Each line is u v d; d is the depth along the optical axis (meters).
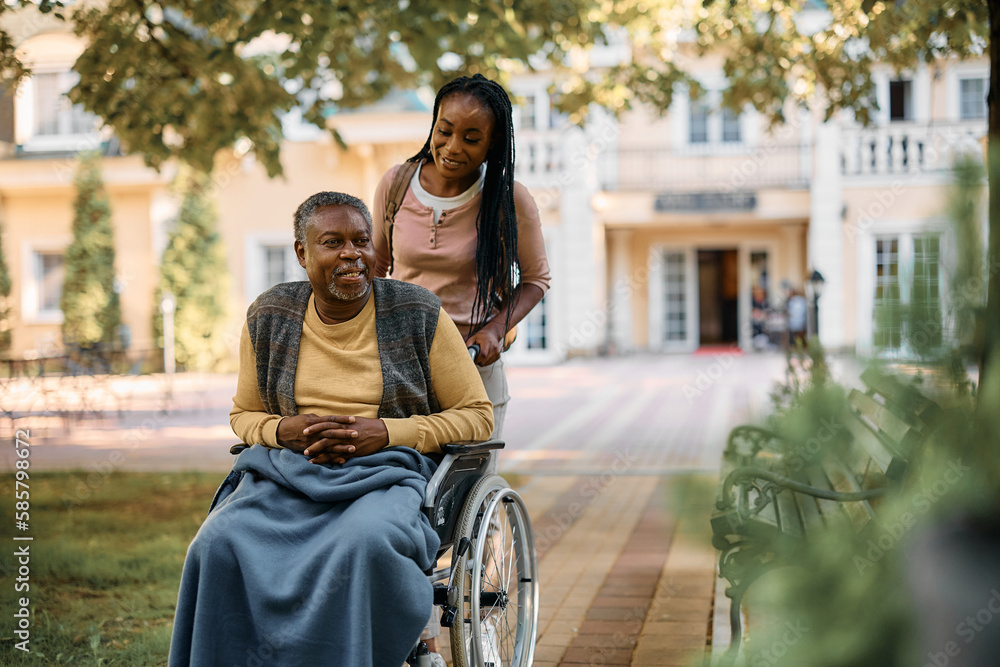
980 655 0.72
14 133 7.50
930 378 0.94
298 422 2.36
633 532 5.34
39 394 10.80
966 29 5.72
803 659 0.90
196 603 2.12
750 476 2.32
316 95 6.87
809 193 19.44
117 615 3.80
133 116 6.55
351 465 2.32
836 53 7.00
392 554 2.06
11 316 18.64
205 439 10.02
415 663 2.31
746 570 2.30
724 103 7.98
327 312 2.50
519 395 13.94
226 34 6.36
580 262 19.97
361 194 19.73
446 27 5.80
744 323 22.25
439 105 2.81
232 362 19.62
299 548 2.17
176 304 19.12
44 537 5.22
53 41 15.82
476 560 2.50
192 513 5.98
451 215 2.91
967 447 0.86
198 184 19.25
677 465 7.72
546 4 6.24
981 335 0.91
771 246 22.08
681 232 22.39
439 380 2.53
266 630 2.06
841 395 1.24
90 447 9.40
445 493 2.45
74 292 19.08
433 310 2.53
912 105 18.59
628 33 8.80
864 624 0.87
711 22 7.64
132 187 19.84
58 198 20.03
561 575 4.42
